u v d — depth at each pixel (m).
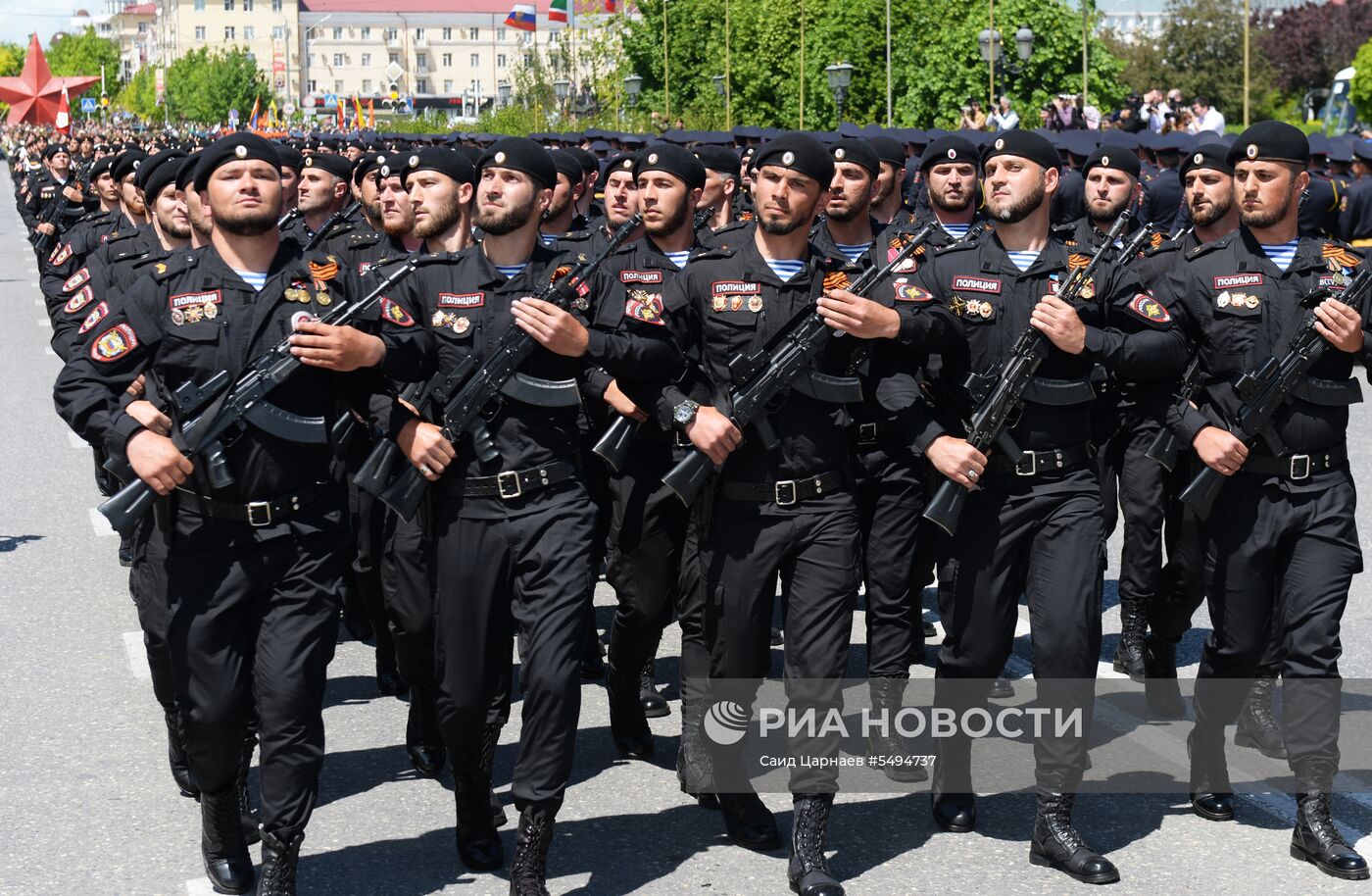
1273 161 5.04
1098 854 4.90
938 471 4.96
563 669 4.60
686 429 4.87
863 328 4.79
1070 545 4.93
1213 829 5.20
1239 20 57.09
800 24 35.78
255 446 4.47
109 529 9.73
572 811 5.41
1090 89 37.12
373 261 7.27
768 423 4.86
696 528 5.06
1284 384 4.97
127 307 4.48
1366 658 7.02
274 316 4.51
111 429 4.40
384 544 5.44
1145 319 4.97
